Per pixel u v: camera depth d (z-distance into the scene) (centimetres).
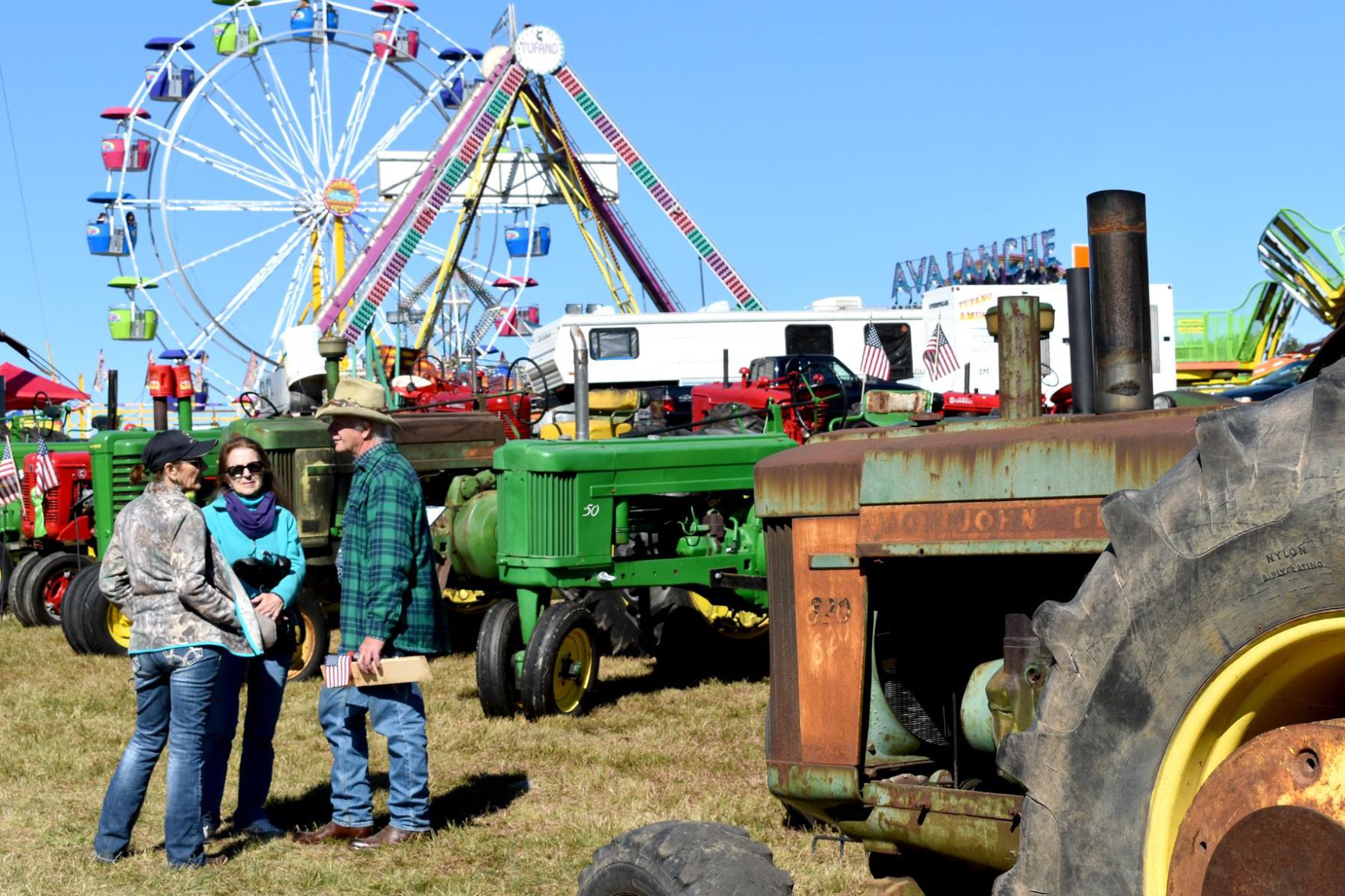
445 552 1023
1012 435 279
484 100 4497
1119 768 215
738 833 314
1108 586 218
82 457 1345
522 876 511
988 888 327
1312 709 209
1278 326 2730
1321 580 191
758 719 791
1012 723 285
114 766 702
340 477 1035
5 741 759
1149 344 293
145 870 525
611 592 959
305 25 4644
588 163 5316
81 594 1104
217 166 4419
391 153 4841
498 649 805
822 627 316
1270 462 197
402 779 557
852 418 1020
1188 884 208
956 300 2591
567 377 2856
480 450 1145
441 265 4547
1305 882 194
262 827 574
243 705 866
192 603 523
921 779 312
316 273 4653
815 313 2920
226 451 570
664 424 1477
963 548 281
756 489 328
